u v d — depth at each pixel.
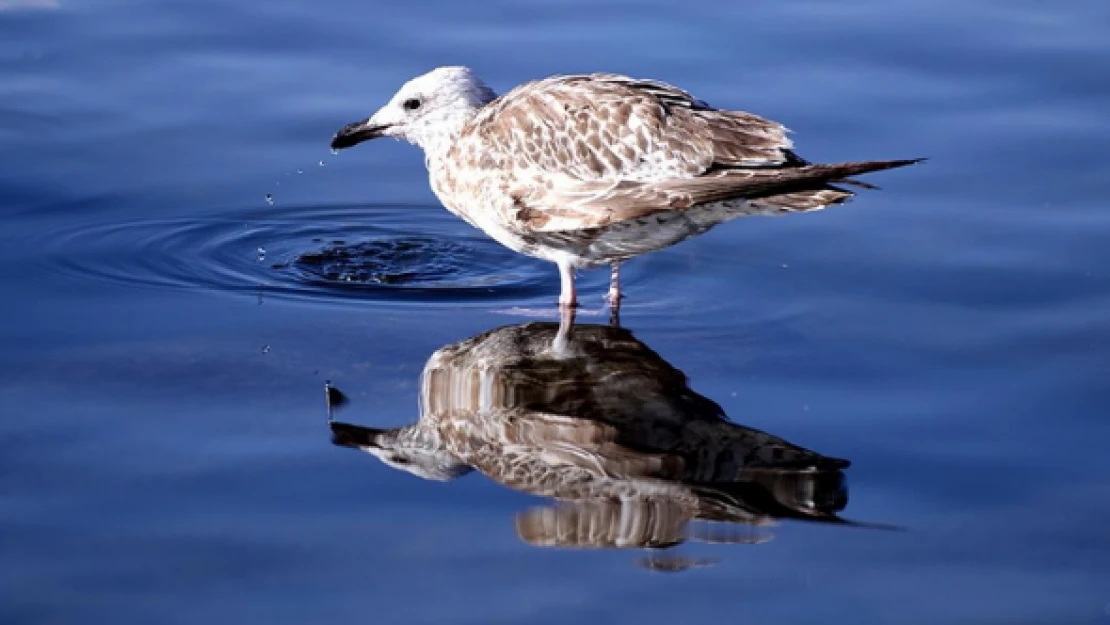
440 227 15.36
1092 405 11.19
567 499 10.05
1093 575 9.15
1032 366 11.83
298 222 15.15
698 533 9.66
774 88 16.86
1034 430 10.88
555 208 12.84
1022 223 14.46
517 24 18.41
